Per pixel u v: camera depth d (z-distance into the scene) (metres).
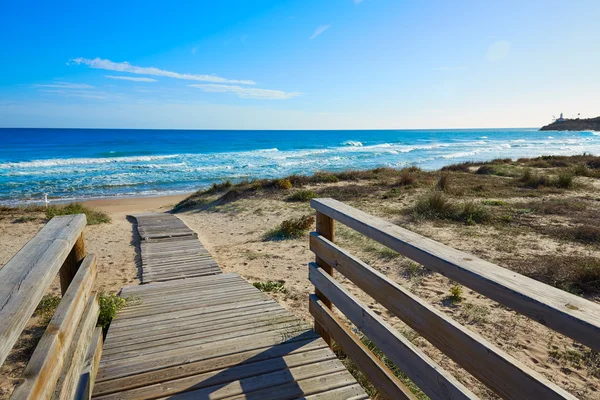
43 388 1.21
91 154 45.03
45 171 30.11
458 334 1.25
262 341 2.61
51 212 11.54
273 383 2.12
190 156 44.00
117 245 8.14
